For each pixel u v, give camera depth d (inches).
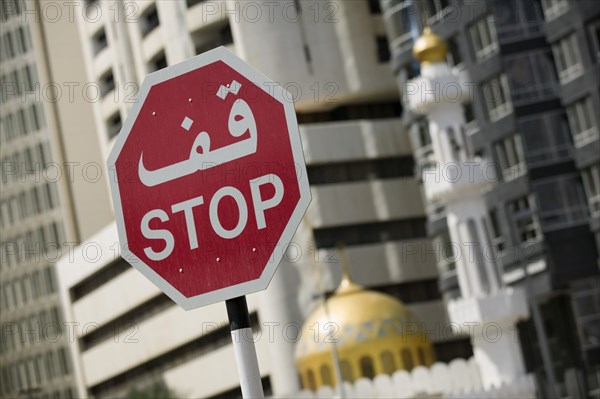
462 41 5831.7
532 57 5649.6
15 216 7652.6
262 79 456.8
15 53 7362.2
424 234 6476.4
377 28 6417.3
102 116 6574.8
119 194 475.5
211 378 6235.2
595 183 5477.4
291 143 453.4
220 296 458.6
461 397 4630.9
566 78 5565.9
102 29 6343.5
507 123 5644.7
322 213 6220.5
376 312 5541.3
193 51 5979.3
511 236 5649.6
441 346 6348.4
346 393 5221.5
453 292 5984.3
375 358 5467.5
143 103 470.6
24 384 7834.6
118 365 6958.7
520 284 5610.2
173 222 463.5
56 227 7367.1
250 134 458.9
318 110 6441.9
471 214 4763.8
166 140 467.5
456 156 4830.2
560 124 5595.5
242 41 5989.2
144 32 6166.3
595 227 5467.5
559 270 5457.7
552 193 5526.6
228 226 458.6
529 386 4687.5
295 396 5329.7
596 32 5482.3
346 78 6309.1
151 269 465.1
